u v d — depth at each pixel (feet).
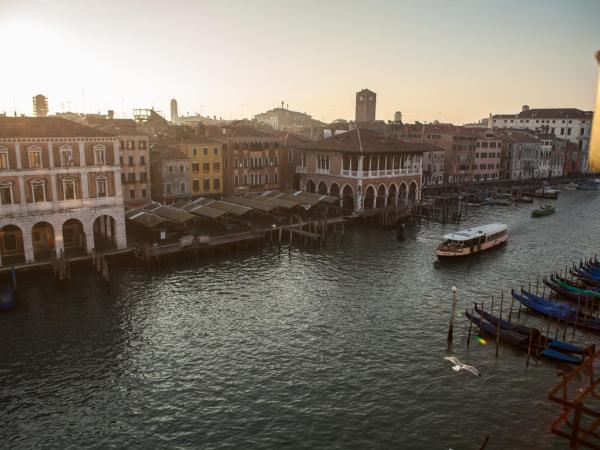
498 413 95.96
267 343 123.34
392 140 302.04
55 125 172.86
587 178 522.88
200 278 170.60
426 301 152.35
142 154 250.78
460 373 109.81
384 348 121.29
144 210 226.38
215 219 247.70
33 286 157.69
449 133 415.44
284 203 257.96
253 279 170.91
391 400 99.76
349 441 87.45
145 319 135.95
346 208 293.02
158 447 85.46
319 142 303.68
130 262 184.96
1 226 162.61
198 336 126.52
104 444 86.17
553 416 95.04
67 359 114.11
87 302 146.72
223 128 305.73
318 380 106.73
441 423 92.84
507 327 127.03
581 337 127.75
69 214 174.70
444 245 203.21
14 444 85.87
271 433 89.25
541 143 508.12
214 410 95.91
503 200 364.38
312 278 173.06
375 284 167.73
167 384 104.68
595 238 244.63
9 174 161.48
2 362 112.16
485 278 176.14
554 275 178.19
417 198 312.50
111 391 101.86
